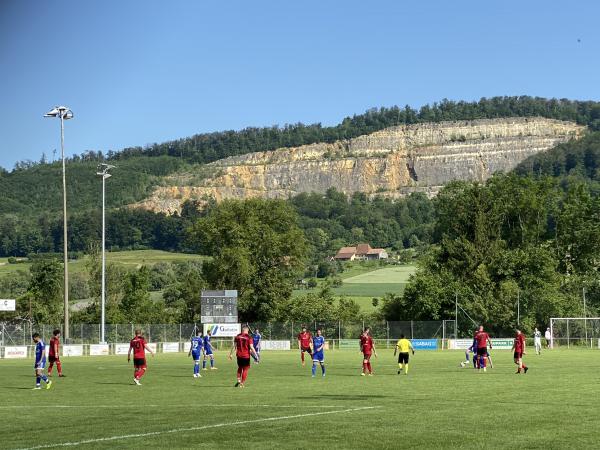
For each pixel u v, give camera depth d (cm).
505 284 11256
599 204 13200
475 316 11062
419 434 2045
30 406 2862
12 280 17412
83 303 15238
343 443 1906
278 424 2247
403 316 11450
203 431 2116
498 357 7231
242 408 2689
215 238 12962
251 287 12762
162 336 10106
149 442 1942
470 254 12106
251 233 12862
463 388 3506
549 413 2481
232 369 5431
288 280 13088
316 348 4578
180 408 2716
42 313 12012
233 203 13275
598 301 12075
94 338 9675
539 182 13775
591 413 2477
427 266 12394
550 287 11462
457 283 11469
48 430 2192
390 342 10312
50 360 4706
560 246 13212
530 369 5091
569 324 10094
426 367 5497
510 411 2542
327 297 13012
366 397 3083
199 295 12612
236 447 1858
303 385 3775
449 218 13525
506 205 13362
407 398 3025
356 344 10325
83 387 3800
